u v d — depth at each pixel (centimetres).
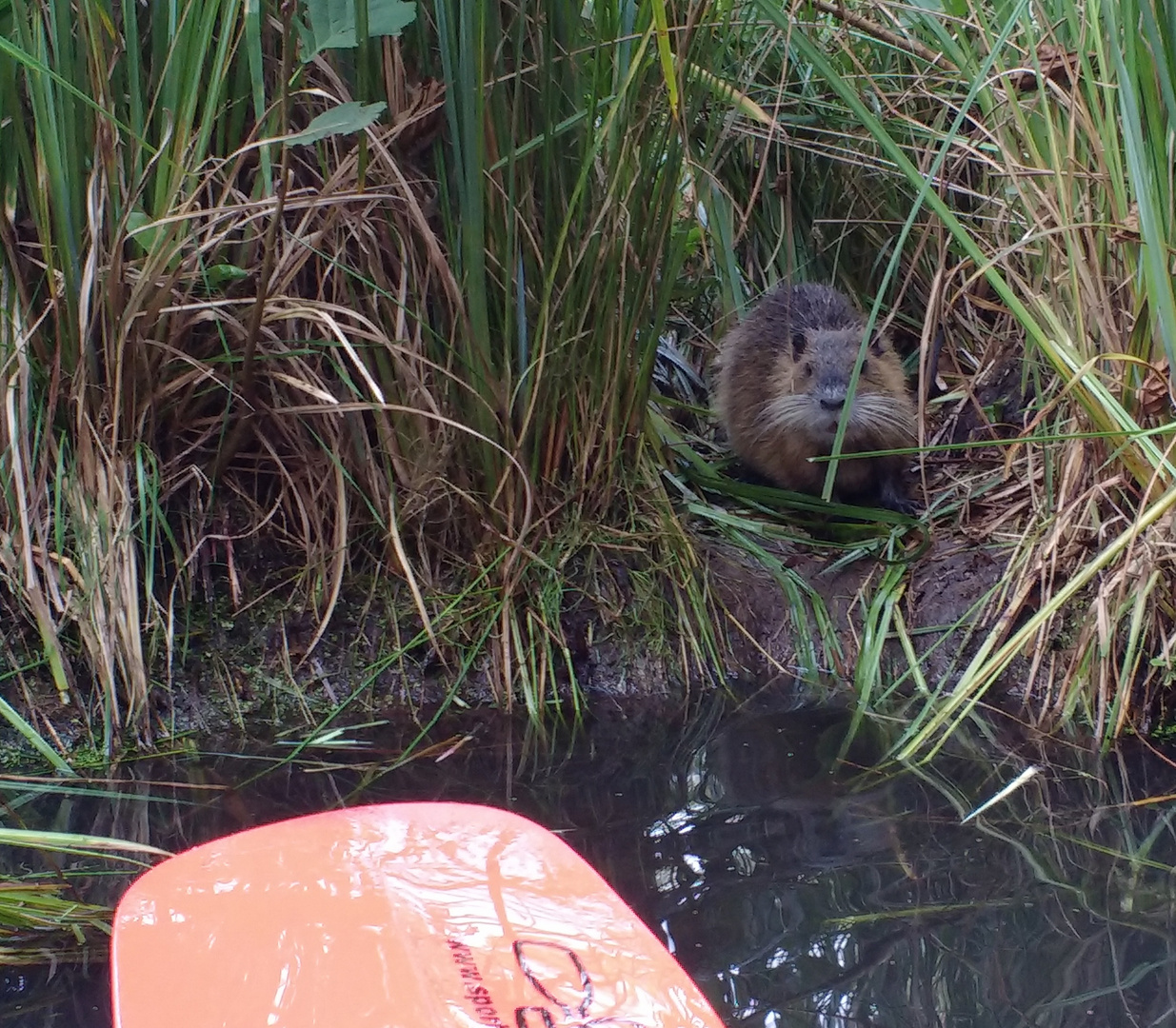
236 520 299
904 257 427
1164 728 263
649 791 240
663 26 195
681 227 324
